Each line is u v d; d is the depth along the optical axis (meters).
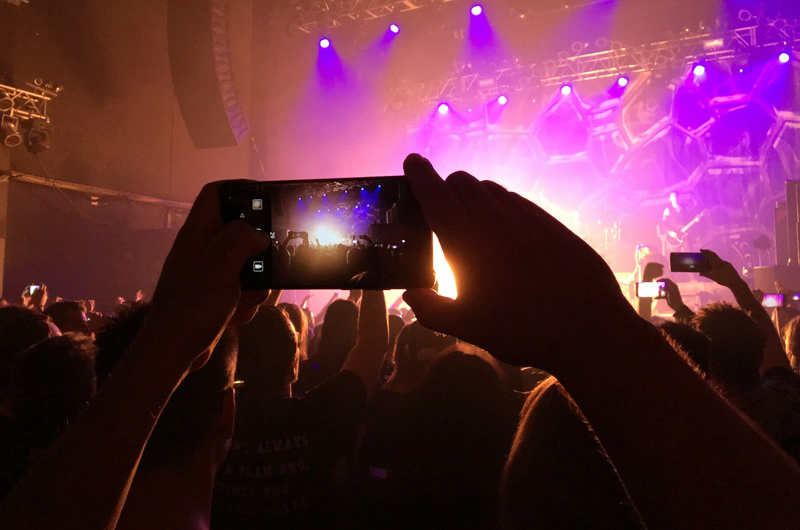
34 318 2.05
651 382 0.34
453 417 1.74
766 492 0.31
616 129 15.72
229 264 0.48
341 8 14.32
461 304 0.40
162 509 0.96
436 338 2.28
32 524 0.39
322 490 1.77
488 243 0.40
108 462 0.41
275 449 1.73
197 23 9.24
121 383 0.44
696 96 14.72
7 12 9.66
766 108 14.07
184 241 0.60
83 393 1.36
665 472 0.33
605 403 0.35
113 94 11.56
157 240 11.79
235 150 14.29
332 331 2.85
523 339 0.37
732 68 14.29
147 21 12.34
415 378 2.19
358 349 1.93
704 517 0.32
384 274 0.71
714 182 14.95
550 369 0.37
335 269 0.72
